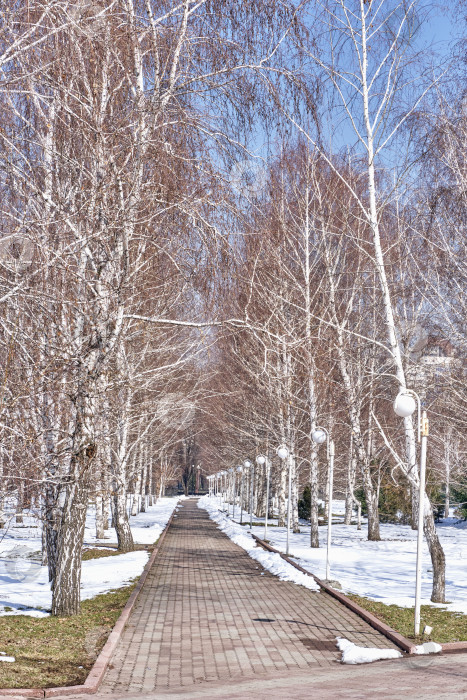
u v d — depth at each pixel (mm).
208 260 11523
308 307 21391
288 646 10289
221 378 34219
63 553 12547
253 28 11602
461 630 11250
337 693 7590
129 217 11117
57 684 8031
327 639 10797
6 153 10461
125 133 11156
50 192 11008
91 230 11039
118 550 24797
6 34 9289
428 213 16109
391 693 7547
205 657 9570
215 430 49469
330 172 21922
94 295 11781
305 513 49375
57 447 12539
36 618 12039
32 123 10883
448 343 17812
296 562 21312
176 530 37469
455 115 15508
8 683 7922
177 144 11375
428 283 17375
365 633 11250
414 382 17562
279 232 20484
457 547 26750
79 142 11297
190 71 11594
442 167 15633
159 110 11062
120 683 8250
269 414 32156
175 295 13602
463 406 17875
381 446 31281
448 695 7398
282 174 20875
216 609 13258
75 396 11992
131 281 11914
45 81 10523
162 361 21266
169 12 11391
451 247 16078
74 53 10641
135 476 51406
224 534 35156
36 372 10453
